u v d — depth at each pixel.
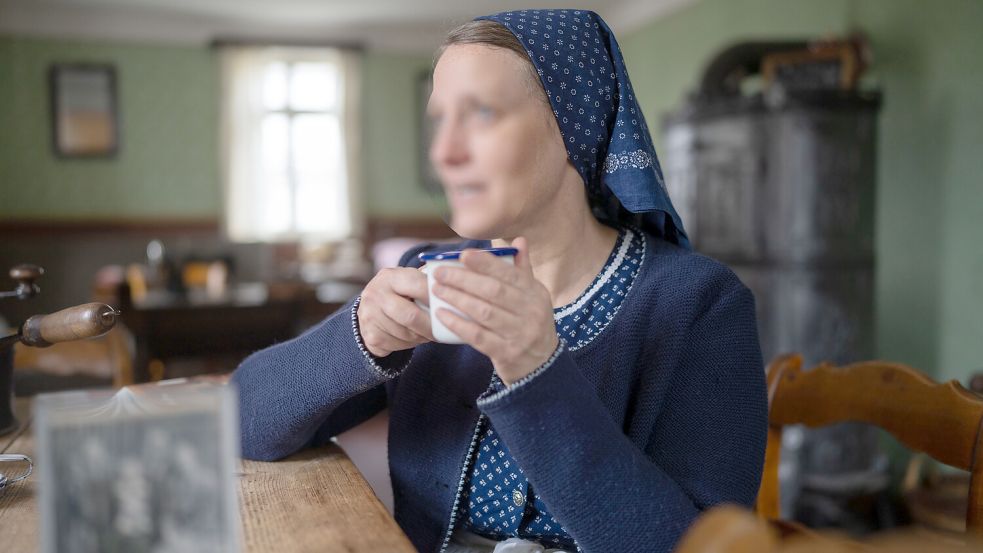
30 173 6.65
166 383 0.95
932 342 3.36
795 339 3.11
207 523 0.44
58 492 0.43
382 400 1.01
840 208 3.08
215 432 0.44
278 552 0.61
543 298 0.61
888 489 3.22
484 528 0.87
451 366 0.89
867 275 3.14
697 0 5.22
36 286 0.96
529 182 0.77
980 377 1.66
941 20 3.28
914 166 3.43
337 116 7.35
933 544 0.39
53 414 0.43
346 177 7.31
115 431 0.43
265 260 5.53
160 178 6.97
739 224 3.21
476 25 0.79
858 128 3.09
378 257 6.49
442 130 0.77
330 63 7.30
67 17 6.61
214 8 6.57
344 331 0.79
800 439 3.13
